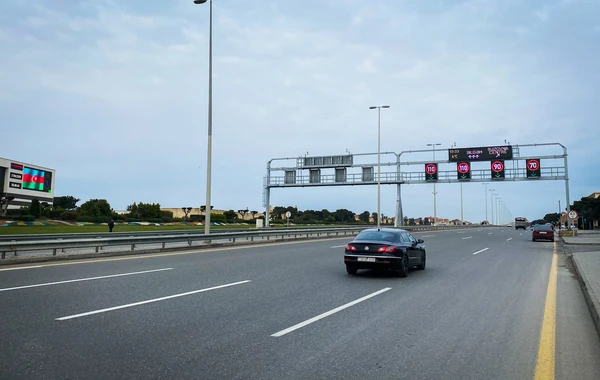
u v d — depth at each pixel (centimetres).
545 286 1111
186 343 573
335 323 696
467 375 471
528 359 527
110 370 469
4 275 1138
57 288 949
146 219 6197
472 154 4606
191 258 1675
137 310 757
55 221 5384
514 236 4316
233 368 484
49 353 520
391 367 494
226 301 854
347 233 4328
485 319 737
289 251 2098
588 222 6950
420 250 1437
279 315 744
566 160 4375
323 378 458
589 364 511
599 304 773
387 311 792
